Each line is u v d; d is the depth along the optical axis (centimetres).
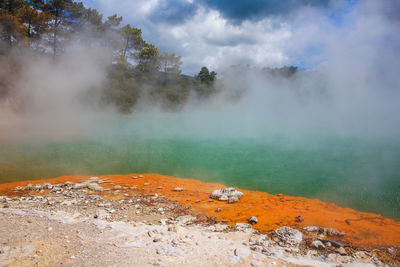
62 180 694
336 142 1352
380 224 384
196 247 298
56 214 396
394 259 277
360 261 272
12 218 365
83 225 352
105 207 456
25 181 690
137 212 433
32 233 313
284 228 346
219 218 408
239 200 517
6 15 2098
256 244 311
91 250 276
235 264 262
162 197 530
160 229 350
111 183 659
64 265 244
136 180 695
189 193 567
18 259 252
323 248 300
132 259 262
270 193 615
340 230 354
